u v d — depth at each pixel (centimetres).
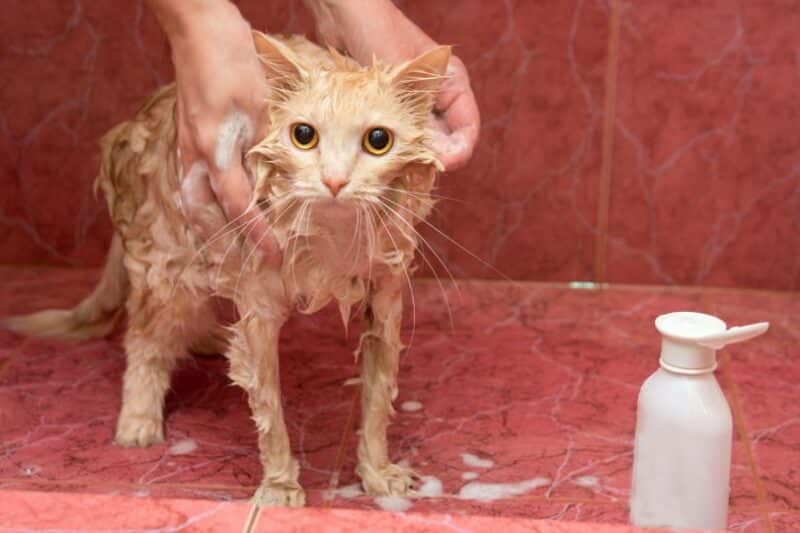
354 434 128
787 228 171
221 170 97
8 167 173
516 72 165
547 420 132
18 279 174
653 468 96
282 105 93
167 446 125
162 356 126
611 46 163
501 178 170
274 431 109
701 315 96
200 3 96
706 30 161
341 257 99
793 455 124
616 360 149
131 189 118
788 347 154
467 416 133
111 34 165
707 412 93
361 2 110
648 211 172
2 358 146
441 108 108
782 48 161
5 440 126
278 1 161
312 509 76
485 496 115
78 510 74
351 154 90
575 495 116
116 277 143
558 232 173
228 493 116
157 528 73
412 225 100
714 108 165
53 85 168
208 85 96
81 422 130
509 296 171
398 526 74
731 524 110
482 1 161
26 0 164
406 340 154
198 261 112
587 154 169
